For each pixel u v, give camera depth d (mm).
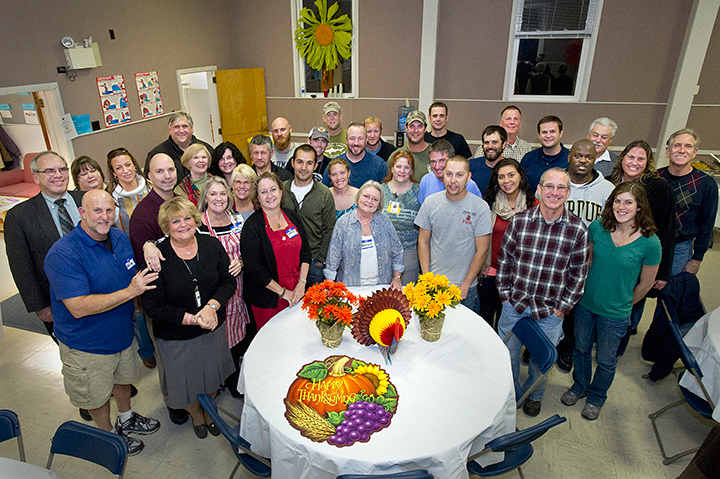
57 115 4363
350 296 2133
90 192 2021
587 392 2857
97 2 4652
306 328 2342
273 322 2393
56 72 4297
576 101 6129
